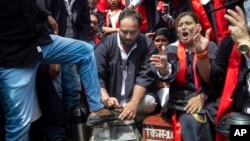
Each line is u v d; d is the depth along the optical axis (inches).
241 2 118.5
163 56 125.9
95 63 125.7
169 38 155.3
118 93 139.7
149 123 132.5
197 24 128.0
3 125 129.5
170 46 133.3
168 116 134.6
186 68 128.3
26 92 118.0
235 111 121.6
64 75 144.6
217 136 122.4
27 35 115.4
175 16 165.2
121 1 185.5
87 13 152.6
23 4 112.8
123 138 130.3
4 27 113.3
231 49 119.8
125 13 133.5
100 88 131.6
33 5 118.1
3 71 115.3
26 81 116.6
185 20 127.2
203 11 161.8
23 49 115.4
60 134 142.3
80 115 127.0
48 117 133.5
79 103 141.9
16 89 116.0
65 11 144.6
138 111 138.3
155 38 156.0
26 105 118.9
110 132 130.6
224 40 122.7
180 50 129.6
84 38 152.2
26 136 122.4
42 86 129.7
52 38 121.6
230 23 115.6
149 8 175.6
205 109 127.0
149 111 139.5
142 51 138.8
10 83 115.7
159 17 171.2
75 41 123.2
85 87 126.1
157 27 172.6
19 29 114.3
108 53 138.1
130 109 130.7
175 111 129.9
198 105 126.8
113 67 138.2
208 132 125.4
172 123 129.1
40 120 136.8
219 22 161.5
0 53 114.0
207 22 162.2
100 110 126.9
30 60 115.9
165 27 165.6
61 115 132.6
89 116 128.5
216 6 161.3
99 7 190.1
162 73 129.0
